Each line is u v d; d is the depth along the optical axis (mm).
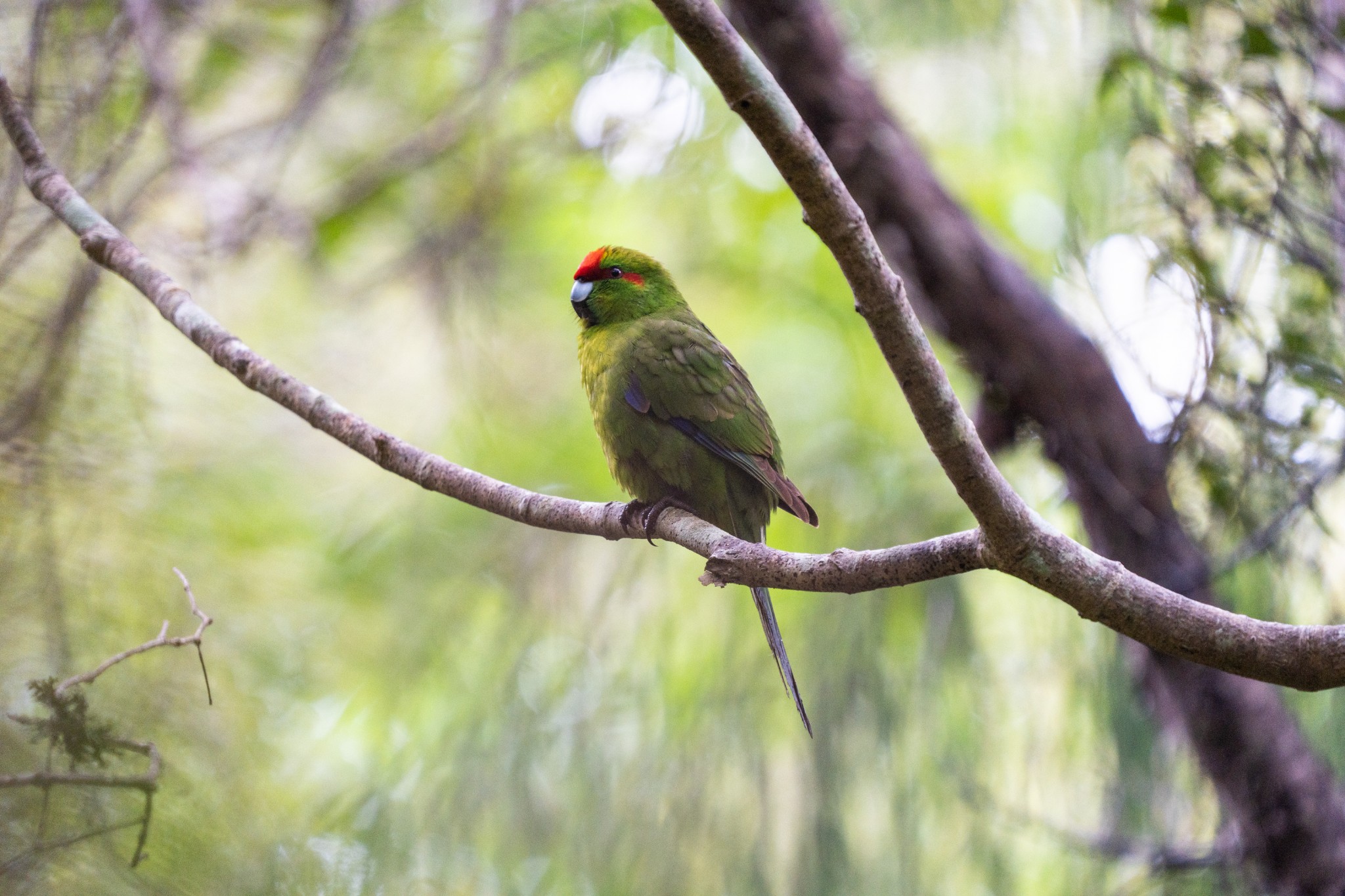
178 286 7395
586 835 9148
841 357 14195
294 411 7016
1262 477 7730
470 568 11109
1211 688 8172
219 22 10844
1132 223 8039
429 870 9039
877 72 11156
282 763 9008
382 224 12836
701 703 9328
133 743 6023
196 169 9672
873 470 10047
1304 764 8172
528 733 9586
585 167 13023
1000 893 8656
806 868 8609
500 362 12508
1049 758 9023
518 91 12609
